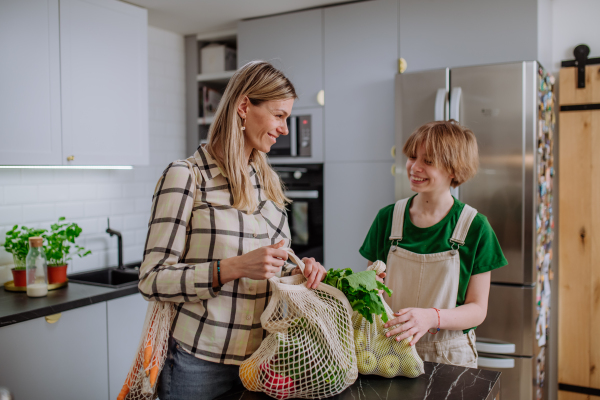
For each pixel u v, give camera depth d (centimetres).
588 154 260
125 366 233
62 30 224
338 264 287
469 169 146
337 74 280
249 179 125
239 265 111
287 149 298
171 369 119
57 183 256
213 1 268
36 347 196
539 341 234
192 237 119
